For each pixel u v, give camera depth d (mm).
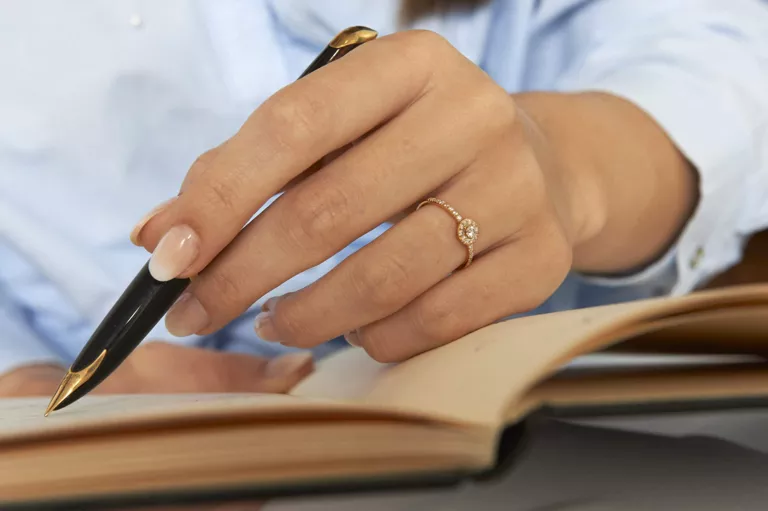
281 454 381
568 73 754
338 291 461
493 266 466
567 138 565
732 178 621
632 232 593
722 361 443
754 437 456
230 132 670
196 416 382
